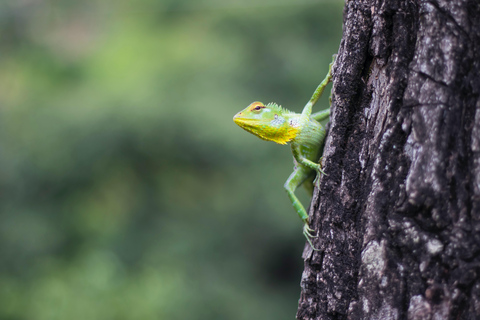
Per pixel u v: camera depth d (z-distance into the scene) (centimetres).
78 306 1139
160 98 1439
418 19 261
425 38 257
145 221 1520
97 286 1185
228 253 1427
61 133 1431
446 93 250
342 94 294
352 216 287
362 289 268
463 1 251
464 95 248
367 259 267
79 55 1675
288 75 1459
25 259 1360
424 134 253
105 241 1478
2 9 1641
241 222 1409
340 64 299
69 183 1477
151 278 1248
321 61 1473
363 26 284
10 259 1343
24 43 1664
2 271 1320
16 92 1598
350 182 288
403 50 265
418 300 250
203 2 1678
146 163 1495
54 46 1692
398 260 258
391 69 269
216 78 1471
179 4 1683
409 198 254
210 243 1430
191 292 1281
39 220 1431
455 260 243
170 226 1499
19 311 1202
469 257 241
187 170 1503
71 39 1730
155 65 1555
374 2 279
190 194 1556
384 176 267
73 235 1480
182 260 1405
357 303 271
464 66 249
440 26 254
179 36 1650
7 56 1656
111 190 1567
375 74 281
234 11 1578
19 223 1402
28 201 1458
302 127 395
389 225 260
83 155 1435
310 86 1448
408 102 260
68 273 1302
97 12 1764
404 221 256
